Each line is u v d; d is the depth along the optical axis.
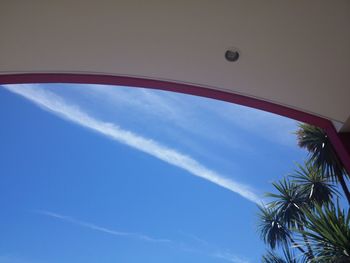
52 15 2.84
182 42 3.14
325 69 3.32
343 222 5.96
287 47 3.17
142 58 3.26
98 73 3.36
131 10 2.88
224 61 3.29
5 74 3.24
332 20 2.98
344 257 5.64
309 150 8.38
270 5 2.89
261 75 3.41
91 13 2.87
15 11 2.76
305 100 3.59
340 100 3.51
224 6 2.89
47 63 3.19
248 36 3.10
